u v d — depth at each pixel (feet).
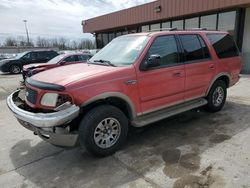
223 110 17.78
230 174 9.51
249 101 20.10
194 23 45.29
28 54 54.65
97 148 10.91
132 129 14.66
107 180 9.54
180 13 43.16
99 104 11.19
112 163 10.79
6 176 10.12
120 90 11.18
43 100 10.20
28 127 11.02
